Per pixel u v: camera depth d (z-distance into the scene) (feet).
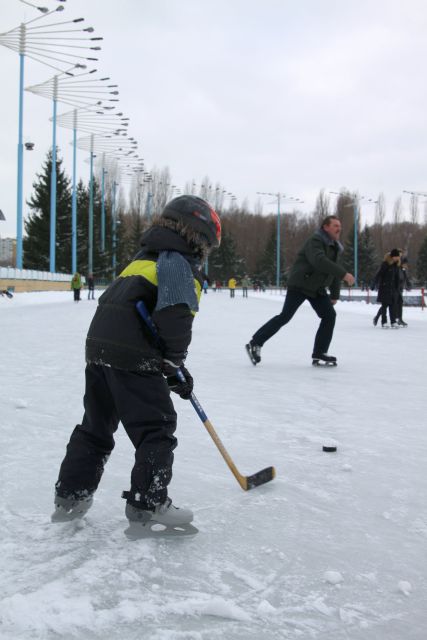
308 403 17.25
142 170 198.18
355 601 6.69
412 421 15.20
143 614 6.25
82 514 8.67
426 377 21.95
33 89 119.96
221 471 11.14
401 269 45.06
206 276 8.49
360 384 20.40
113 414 8.68
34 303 86.79
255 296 146.51
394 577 7.27
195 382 20.44
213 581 7.02
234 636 5.96
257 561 7.59
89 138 160.97
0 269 88.94
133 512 8.18
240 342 33.22
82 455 8.52
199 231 8.04
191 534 8.23
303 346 31.76
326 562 7.62
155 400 8.20
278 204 228.22
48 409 15.93
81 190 196.54
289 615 6.38
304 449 12.63
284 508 9.39
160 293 7.74
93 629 5.98
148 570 7.20
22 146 103.14
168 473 8.20
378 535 8.46
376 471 11.26
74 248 138.31
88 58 108.58
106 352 8.10
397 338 36.58
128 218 286.46
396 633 6.12
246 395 18.29
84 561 7.38
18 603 6.31
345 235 306.96
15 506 9.22
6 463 11.38
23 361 24.77
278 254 227.81
